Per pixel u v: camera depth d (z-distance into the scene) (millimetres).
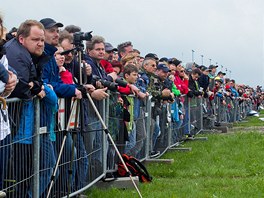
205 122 21094
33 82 6348
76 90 7195
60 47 7582
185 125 16438
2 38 5930
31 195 6484
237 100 30641
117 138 9531
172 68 14422
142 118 11172
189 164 11602
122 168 9242
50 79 7293
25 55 6379
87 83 8266
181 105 15320
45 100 6676
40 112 6656
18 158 6195
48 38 7449
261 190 8656
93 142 8461
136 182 8977
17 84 6074
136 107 10648
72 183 7656
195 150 14031
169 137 13758
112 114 9289
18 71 6238
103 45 9297
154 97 12070
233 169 10820
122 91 9602
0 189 5891
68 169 7422
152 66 12164
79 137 7781
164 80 12898
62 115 7262
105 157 8938
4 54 5977
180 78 15508
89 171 8336
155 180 9625
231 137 17422
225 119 25438
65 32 8188
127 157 9438
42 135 6746
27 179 6375
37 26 6656
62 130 7285
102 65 10172
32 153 6477
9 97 6098
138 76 11266
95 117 8438
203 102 20344
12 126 6047
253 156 12734
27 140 6320
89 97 7539
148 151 11836
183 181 9664
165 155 13016
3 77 5746
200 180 9727
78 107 7293
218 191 8609
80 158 7840
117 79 9086
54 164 7012
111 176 9188
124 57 11117
